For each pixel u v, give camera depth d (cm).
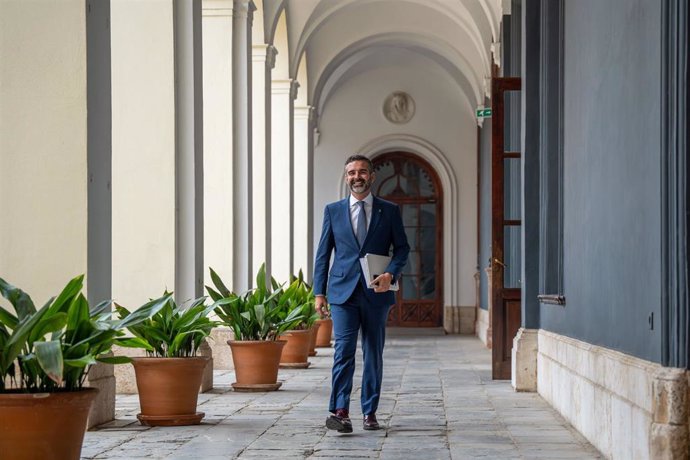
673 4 465
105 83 780
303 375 1196
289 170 1802
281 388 1027
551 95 944
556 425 739
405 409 841
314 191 2431
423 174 2464
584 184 723
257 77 1523
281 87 1805
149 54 1014
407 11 2070
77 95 739
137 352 943
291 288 1041
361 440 660
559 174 940
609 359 599
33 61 741
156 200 1010
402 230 703
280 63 1800
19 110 740
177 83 1028
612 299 607
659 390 472
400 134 2430
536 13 1024
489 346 1800
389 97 2436
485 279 2044
